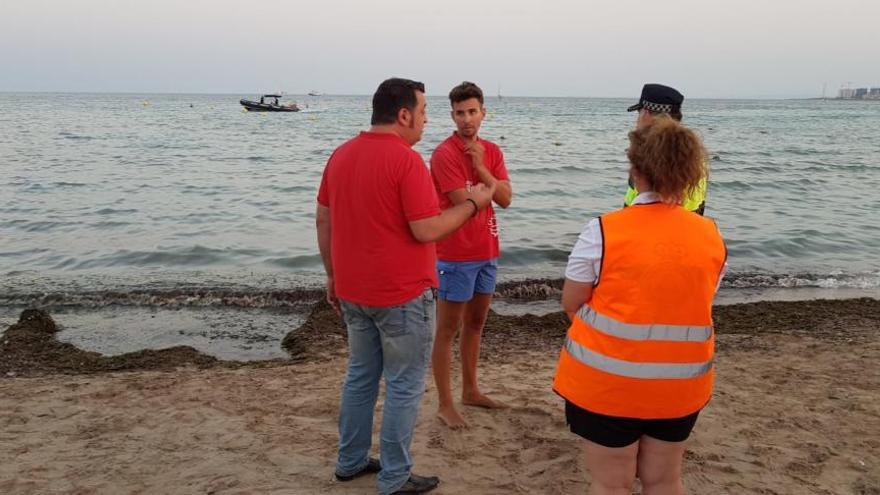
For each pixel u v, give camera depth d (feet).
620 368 7.27
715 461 12.32
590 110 380.99
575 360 7.64
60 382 17.13
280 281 30.25
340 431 11.19
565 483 11.43
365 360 10.72
